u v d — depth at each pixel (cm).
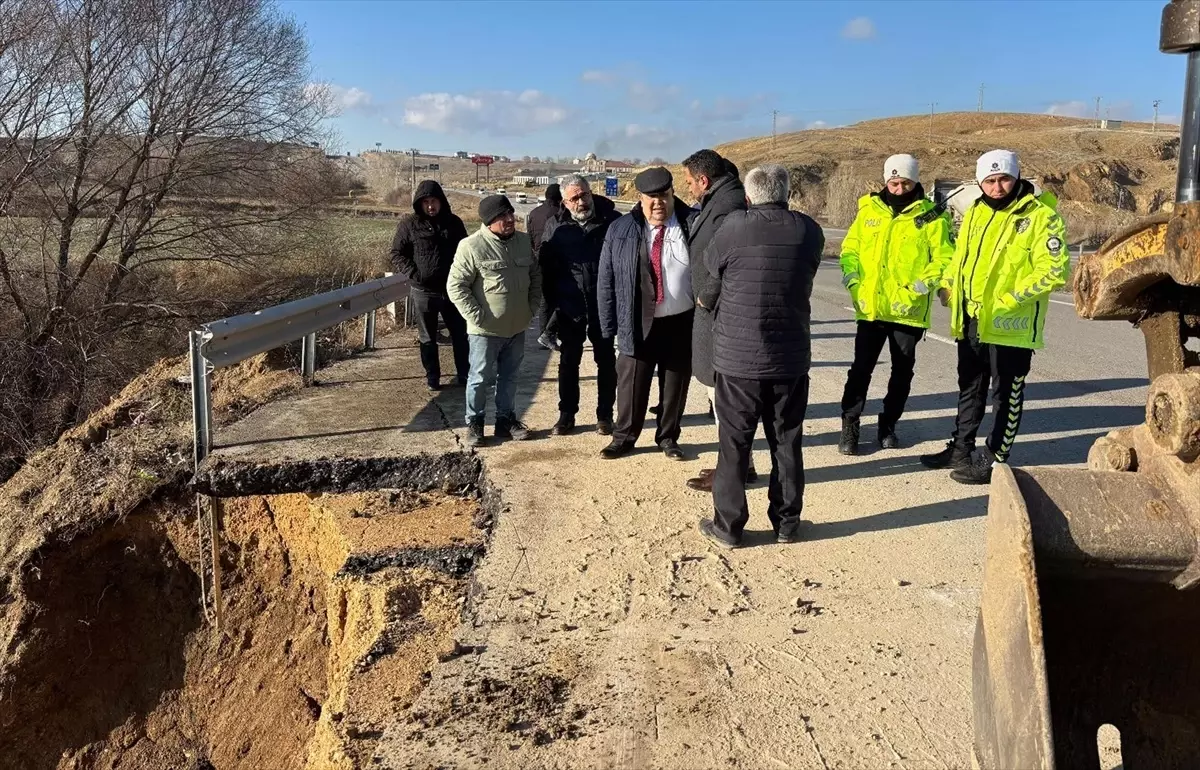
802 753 304
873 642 376
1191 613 235
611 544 473
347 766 305
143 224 1573
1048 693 190
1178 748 246
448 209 763
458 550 472
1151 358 234
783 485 467
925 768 297
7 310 1395
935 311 1448
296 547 579
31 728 535
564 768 297
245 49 1645
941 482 570
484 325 608
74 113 1475
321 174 1872
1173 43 189
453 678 351
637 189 564
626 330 580
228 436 629
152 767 548
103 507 573
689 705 331
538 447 634
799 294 439
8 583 541
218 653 575
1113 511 213
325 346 984
